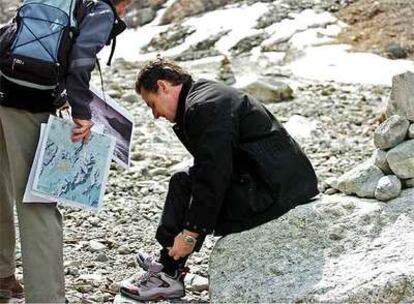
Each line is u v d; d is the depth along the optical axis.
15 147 4.95
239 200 5.24
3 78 4.88
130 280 5.57
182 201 5.35
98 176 5.12
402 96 5.51
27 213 4.97
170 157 10.36
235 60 19.97
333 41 20.25
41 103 4.91
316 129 11.95
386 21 20.92
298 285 4.90
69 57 4.81
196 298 5.53
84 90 4.83
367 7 21.81
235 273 5.16
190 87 5.26
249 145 5.19
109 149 5.16
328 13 22.14
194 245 5.13
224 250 5.29
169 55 21.67
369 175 5.51
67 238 7.02
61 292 5.00
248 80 14.71
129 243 6.98
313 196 5.40
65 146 4.96
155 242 7.01
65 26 4.79
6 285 5.50
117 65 19.92
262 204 5.24
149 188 8.79
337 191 5.71
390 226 5.20
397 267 4.80
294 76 17.47
